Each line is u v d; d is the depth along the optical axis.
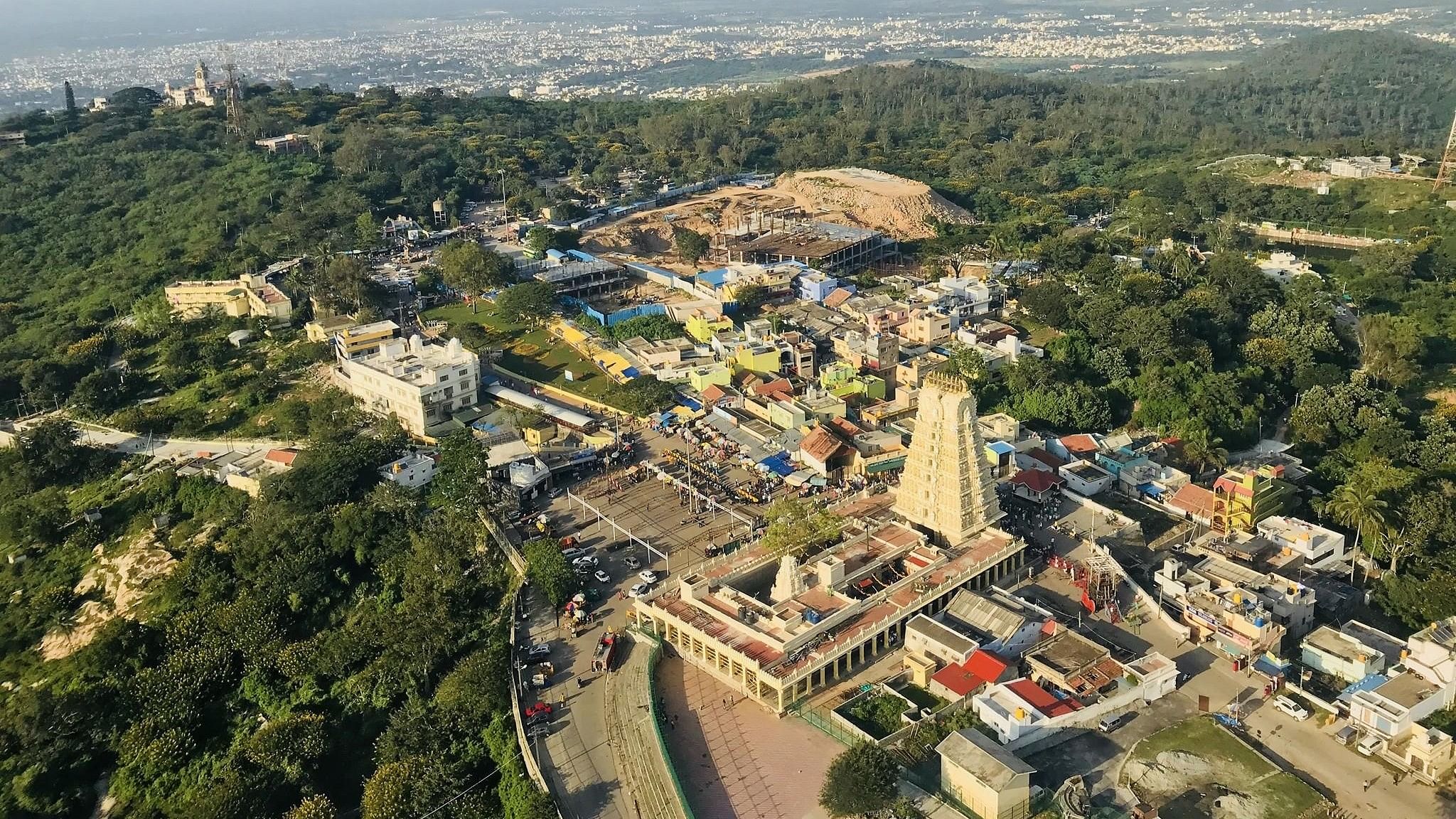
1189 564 183.75
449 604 182.00
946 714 151.00
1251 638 160.62
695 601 171.62
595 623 175.88
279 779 158.38
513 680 161.12
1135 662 156.75
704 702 158.50
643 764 143.88
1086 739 146.38
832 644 161.38
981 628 165.38
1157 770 139.88
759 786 141.12
